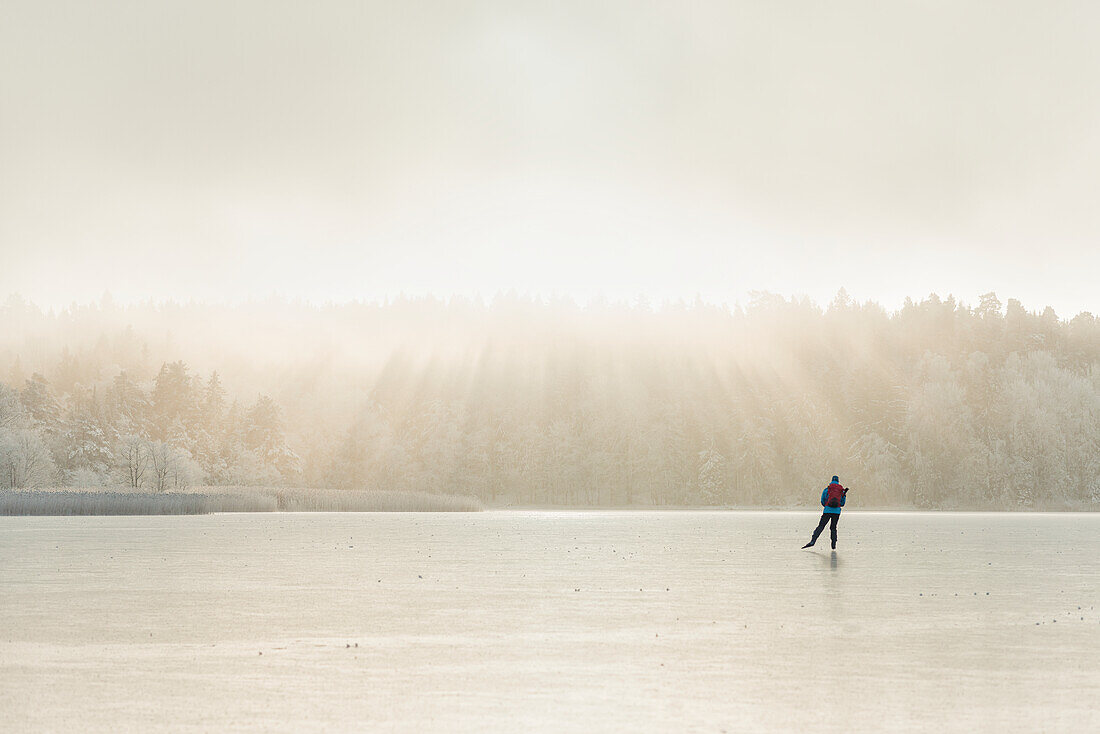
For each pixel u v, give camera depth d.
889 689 10.23
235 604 17.39
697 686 10.38
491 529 51.97
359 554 30.58
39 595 18.80
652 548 34.88
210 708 9.35
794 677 10.88
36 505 71.88
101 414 148.75
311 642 13.28
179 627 14.61
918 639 13.52
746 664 11.66
